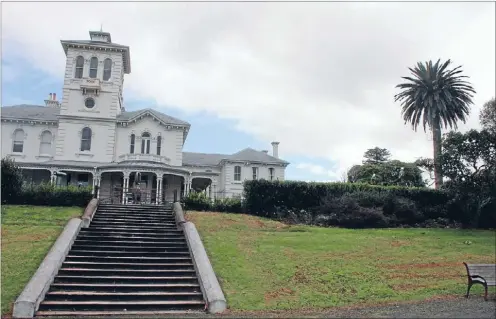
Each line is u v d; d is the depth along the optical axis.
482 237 24.56
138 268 14.89
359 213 27.42
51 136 40.12
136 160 37.47
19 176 25.48
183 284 13.61
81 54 40.69
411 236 23.75
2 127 39.25
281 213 28.36
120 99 43.16
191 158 51.72
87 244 16.61
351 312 11.60
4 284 12.50
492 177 28.72
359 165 63.75
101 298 12.39
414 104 45.91
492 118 30.28
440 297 13.62
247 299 12.73
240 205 28.25
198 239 17.20
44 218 21.11
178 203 25.05
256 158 49.25
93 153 39.09
